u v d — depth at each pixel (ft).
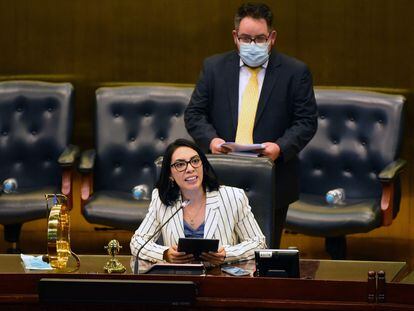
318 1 61.87
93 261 36.55
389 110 57.31
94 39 62.90
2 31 62.90
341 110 58.23
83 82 63.21
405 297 32.19
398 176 56.24
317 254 61.72
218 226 38.32
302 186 58.80
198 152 38.27
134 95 58.70
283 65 47.11
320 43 62.13
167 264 34.04
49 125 58.85
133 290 32.32
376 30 61.67
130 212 54.24
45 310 32.89
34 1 62.69
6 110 58.95
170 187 38.47
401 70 61.72
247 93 47.19
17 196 55.52
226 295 32.65
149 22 62.80
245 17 46.19
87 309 32.78
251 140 47.01
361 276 34.65
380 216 54.29
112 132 58.39
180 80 63.10
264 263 33.68
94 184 58.34
